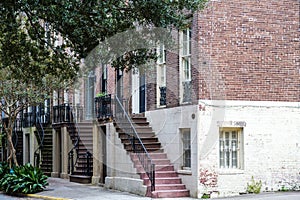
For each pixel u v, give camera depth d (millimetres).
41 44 16469
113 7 14883
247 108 19156
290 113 19781
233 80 19062
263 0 19703
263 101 19406
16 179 20484
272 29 19766
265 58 19562
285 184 19609
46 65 17969
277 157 19516
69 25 14867
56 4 14172
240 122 19016
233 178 18812
